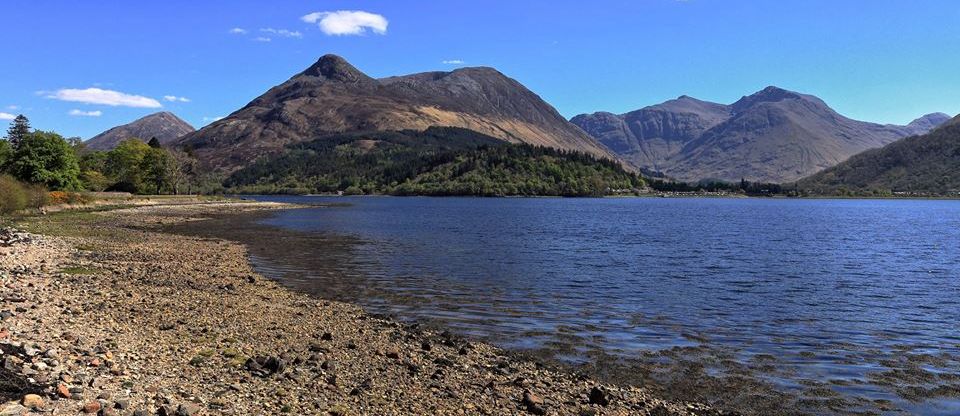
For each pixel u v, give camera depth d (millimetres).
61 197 91000
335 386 14305
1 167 104938
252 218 101312
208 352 16094
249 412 11797
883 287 36500
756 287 35906
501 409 13812
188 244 51281
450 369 17000
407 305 27766
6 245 37562
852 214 160750
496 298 30125
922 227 102938
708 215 144875
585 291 32938
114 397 11391
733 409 15250
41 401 10469
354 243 59844
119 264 34875
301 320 22516
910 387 17062
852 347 21500
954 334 23781
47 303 20359
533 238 70750
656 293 32844
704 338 22500
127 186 150125
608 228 91812
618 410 14516
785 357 20047
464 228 86875
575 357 19531
